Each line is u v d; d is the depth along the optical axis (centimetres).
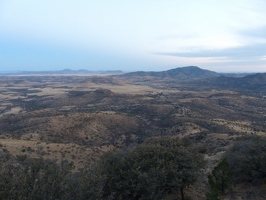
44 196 1547
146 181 2464
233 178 3469
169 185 2812
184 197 3028
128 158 2778
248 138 4600
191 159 3117
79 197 1695
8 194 1438
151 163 2792
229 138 6550
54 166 1847
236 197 2964
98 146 7181
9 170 1673
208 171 4000
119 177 2497
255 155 3331
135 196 2450
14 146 4494
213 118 12338
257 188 3127
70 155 4753
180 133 8538
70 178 1784
